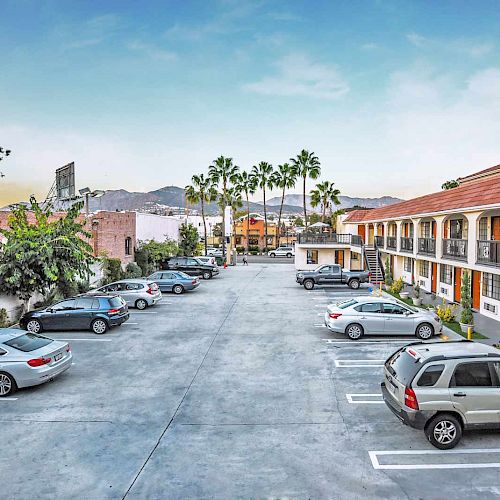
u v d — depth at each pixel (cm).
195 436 923
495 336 1719
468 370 880
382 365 1385
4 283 1925
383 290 3027
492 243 1898
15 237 1953
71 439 910
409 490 733
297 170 6538
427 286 2892
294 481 759
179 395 1149
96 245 3114
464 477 771
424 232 3083
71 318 1805
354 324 1692
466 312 1805
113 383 1239
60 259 1980
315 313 2233
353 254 4372
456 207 2181
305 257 4384
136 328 1912
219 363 1420
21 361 1140
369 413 1035
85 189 3216
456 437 865
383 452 857
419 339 1694
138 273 3494
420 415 859
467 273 2075
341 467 804
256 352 1539
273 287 3231
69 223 2066
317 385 1217
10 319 1994
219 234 8356
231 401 1109
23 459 833
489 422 869
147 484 751
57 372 1209
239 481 760
